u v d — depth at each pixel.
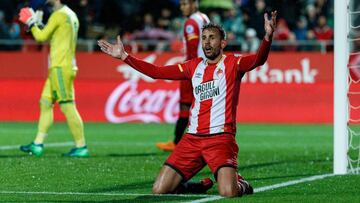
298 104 58.38
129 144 44.16
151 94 59.03
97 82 59.91
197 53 38.03
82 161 34.94
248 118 58.72
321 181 28.50
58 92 36.78
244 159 36.72
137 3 73.75
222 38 24.75
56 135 49.31
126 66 59.53
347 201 23.47
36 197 24.67
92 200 23.98
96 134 50.22
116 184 27.83
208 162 24.38
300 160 36.31
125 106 59.34
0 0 71.69
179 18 71.50
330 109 58.16
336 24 30.23
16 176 29.81
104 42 25.23
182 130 39.66
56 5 36.84
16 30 68.06
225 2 68.69
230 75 24.61
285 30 65.69
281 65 58.62
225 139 24.38
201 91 24.77
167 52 59.06
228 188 23.89
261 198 23.97
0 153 38.47
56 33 36.50
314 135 49.81
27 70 60.84
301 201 23.41
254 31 67.00
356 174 30.53
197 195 24.75
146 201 23.56
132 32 70.94
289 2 69.00
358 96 43.22
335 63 30.33
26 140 46.00
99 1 71.50
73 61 36.97
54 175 30.14
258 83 58.84
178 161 24.84
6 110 60.88
